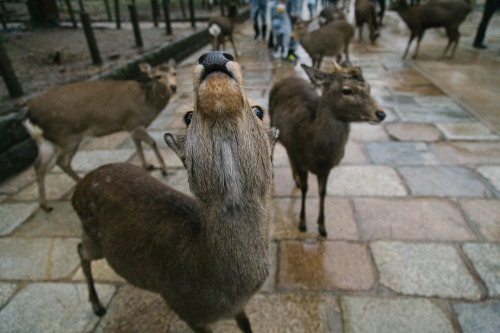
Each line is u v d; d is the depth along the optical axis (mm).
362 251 2963
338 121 2799
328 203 3590
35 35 9469
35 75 6191
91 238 2133
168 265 1651
